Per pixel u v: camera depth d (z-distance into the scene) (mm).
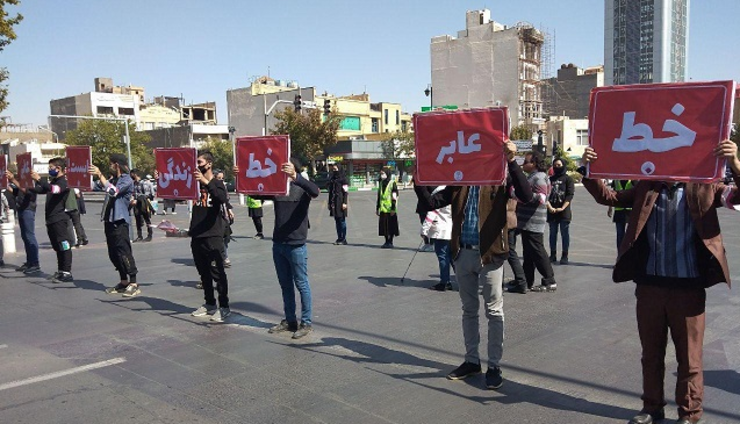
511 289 8133
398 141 63688
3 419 4250
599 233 15492
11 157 74125
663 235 3719
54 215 9469
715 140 3502
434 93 72750
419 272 9938
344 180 13883
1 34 13047
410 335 6207
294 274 6215
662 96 3674
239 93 74750
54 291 8852
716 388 4543
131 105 92562
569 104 89375
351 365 5293
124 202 8383
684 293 3666
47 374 5195
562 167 10273
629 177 3812
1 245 11680
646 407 3941
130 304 7914
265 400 4508
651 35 99875
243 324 6781
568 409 4242
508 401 4410
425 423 4047
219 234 6840
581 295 7848
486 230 4570
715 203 3609
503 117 4477
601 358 5312
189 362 5457
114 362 5496
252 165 6188
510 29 66812
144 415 4281
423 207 5285
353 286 8797
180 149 6895
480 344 5793
